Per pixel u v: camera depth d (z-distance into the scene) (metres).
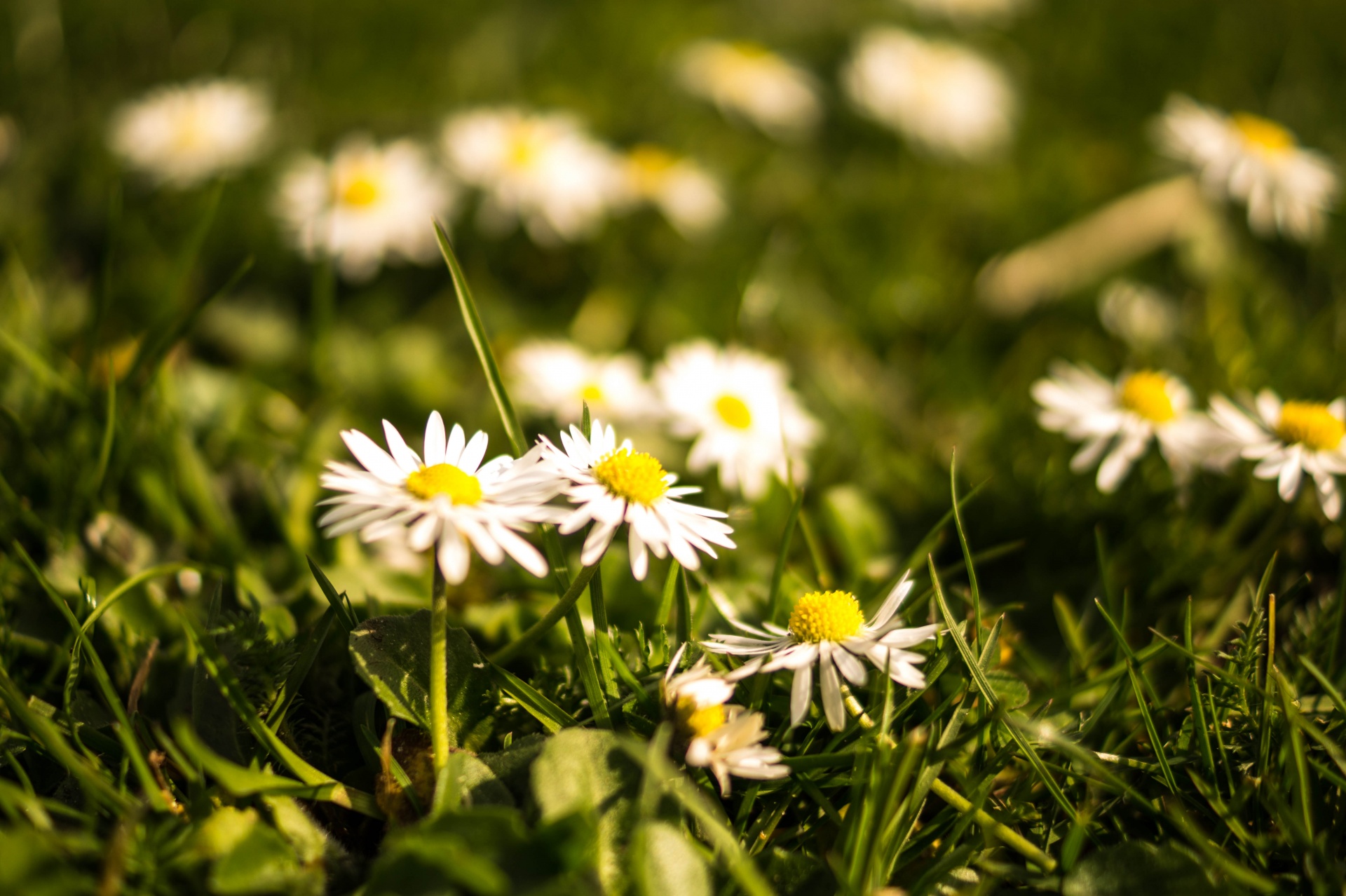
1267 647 0.26
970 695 0.25
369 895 0.23
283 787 0.24
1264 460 0.28
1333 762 0.25
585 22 0.55
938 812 0.25
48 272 0.35
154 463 0.29
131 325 0.35
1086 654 0.27
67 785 0.24
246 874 0.23
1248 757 0.25
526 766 0.24
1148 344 0.35
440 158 0.40
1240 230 0.41
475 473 0.24
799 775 0.24
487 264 0.38
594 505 0.24
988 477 0.27
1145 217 0.41
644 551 0.24
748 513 0.30
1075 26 0.58
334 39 0.51
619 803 0.24
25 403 0.30
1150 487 0.31
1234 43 0.54
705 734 0.24
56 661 0.26
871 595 0.28
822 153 0.49
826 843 0.25
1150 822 0.25
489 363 0.27
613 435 0.25
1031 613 0.29
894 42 0.50
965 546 0.25
